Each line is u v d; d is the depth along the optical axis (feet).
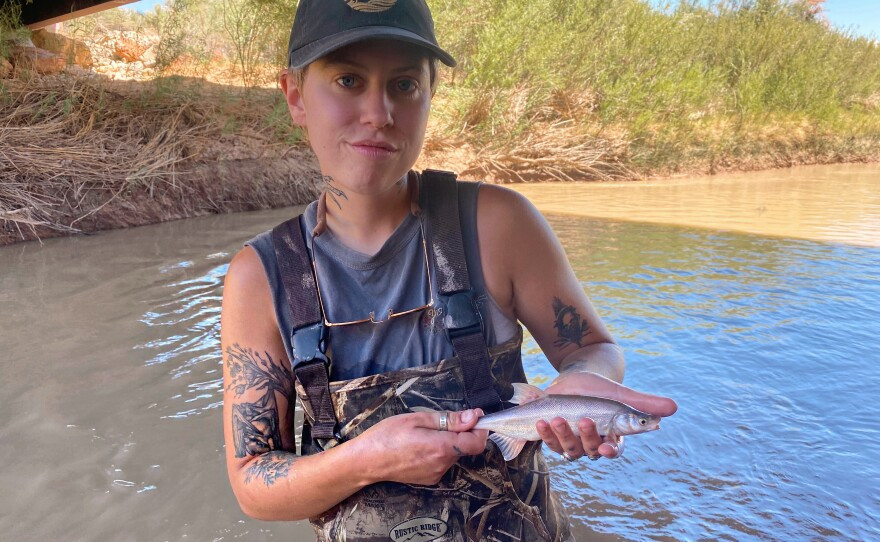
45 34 37.99
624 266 19.07
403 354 5.07
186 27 40.22
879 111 66.49
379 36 4.36
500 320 5.33
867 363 12.41
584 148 42.91
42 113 27.61
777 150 54.13
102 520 8.06
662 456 9.64
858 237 23.91
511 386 5.30
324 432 5.06
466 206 5.26
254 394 5.27
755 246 22.09
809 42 59.72
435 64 5.00
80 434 9.96
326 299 5.08
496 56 38.88
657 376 11.83
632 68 45.39
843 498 8.63
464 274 5.07
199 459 9.43
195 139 29.19
